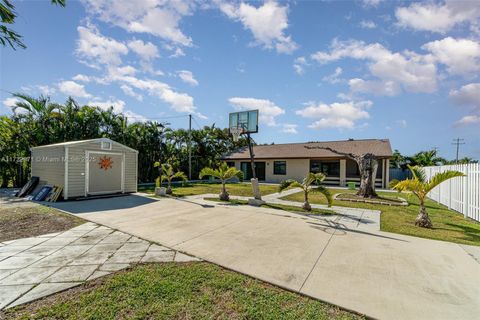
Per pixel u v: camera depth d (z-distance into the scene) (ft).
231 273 10.62
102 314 7.52
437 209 28.35
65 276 10.04
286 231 17.60
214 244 14.52
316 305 8.24
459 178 25.95
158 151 64.34
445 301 8.50
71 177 32.01
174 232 17.03
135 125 59.00
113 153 37.60
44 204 28.12
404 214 24.67
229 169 33.22
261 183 66.18
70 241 14.80
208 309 7.91
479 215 21.52
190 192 42.42
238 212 24.61
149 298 8.47
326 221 21.03
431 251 13.65
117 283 9.45
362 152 58.23
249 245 14.40
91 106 50.52
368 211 26.17
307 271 10.85
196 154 77.97
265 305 8.20
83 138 48.01
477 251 13.67
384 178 56.59
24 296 8.45
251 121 33.94
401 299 8.60
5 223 19.12
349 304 8.24
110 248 13.61
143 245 14.20
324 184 63.93
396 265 11.64
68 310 7.68
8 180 46.06
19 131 42.63
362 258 12.50
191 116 73.51
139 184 57.57
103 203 29.27
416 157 81.61
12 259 11.85
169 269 10.86
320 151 65.98
